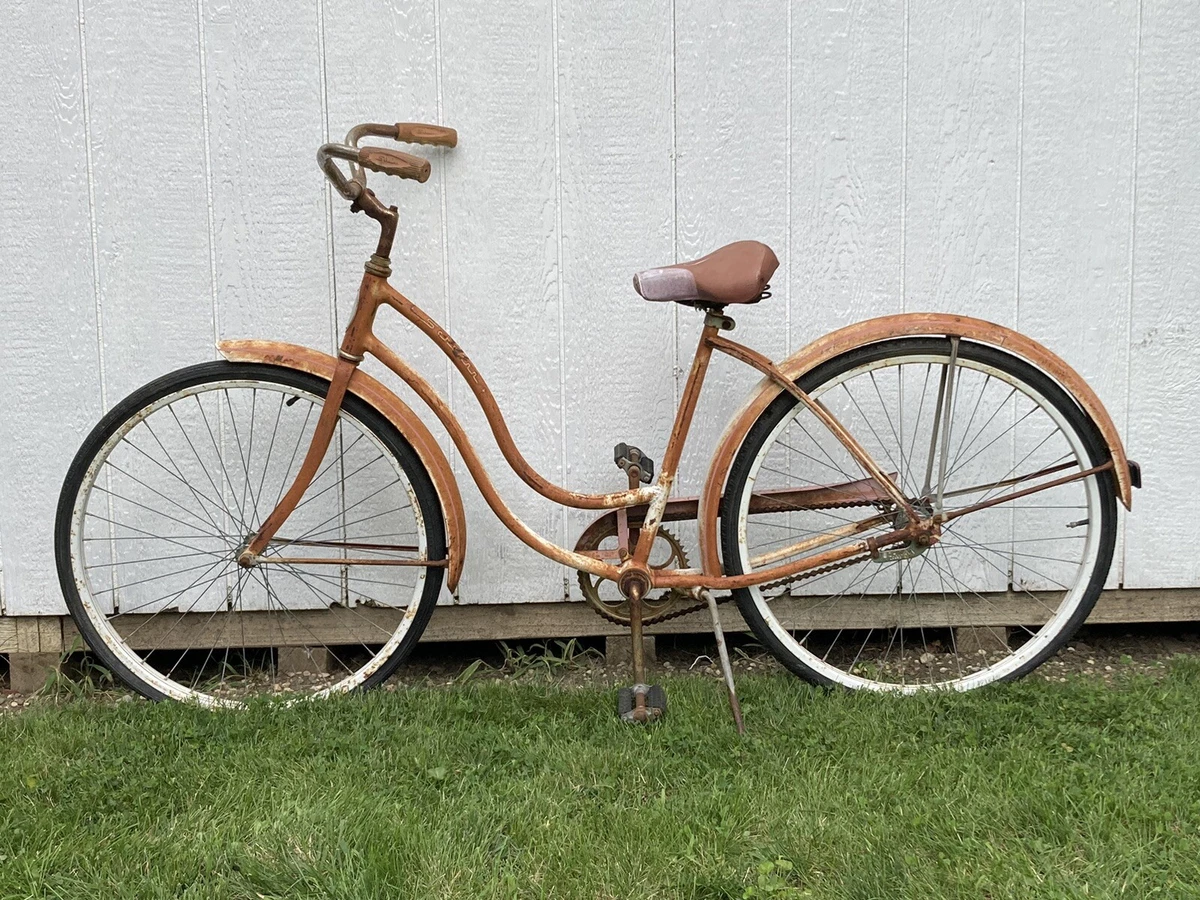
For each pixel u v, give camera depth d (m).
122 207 2.40
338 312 2.46
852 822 1.75
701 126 2.43
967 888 1.57
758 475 2.57
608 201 2.45
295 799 1.83
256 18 2.36
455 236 2.45
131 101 2.37
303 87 2.39
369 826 1.73
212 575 2.55
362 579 2.57
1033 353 2.24
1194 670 2.47
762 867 1.60
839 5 2.40
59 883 1.61
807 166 2.45
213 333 2.46
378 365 2.48
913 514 2.23
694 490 2.56
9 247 2.40
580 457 2.54
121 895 1.57
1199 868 1.60
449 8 2.37
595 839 1.72
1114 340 2.52
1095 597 2.35
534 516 2.56
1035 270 2.50
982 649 2.64
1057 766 1.95
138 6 2.34
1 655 2.71
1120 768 1.91
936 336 2.25
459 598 2.58
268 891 1.59
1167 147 2.46
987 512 2.59
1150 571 2.61
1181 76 2.43
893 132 2.44
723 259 2.11
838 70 2.42
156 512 2.52
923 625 2.64
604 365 2.51
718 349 2.24
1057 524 2.59
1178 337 2.52
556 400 2.52
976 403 2.54
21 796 1.86
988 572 2.61
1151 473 2.58
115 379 2.46
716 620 2.18
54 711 2.27
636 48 2.39
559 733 2.12
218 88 2.38
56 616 2.53
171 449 2.50
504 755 2.02
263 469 2.52
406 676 2.59
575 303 2.48
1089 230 2.48
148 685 2.33
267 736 2.10
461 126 2.41
